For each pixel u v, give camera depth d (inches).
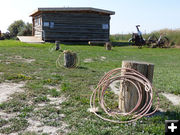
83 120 180.9
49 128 166.9
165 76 393.1
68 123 174.9
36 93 249.1
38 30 1131.9
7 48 719.1
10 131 157.9
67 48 804.0
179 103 245.1
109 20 1125.7
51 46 849.5
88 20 1090.7
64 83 295.9
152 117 189.3
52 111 197.2
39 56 574.6
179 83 336.2
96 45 1058.1
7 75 325.7
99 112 199.5
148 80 190.2
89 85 304.7
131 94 199.3
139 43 1087.6
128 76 195.8
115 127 170.6
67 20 1060.5
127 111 202.4
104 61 572.1
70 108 208.1
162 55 824.3
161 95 268.1
